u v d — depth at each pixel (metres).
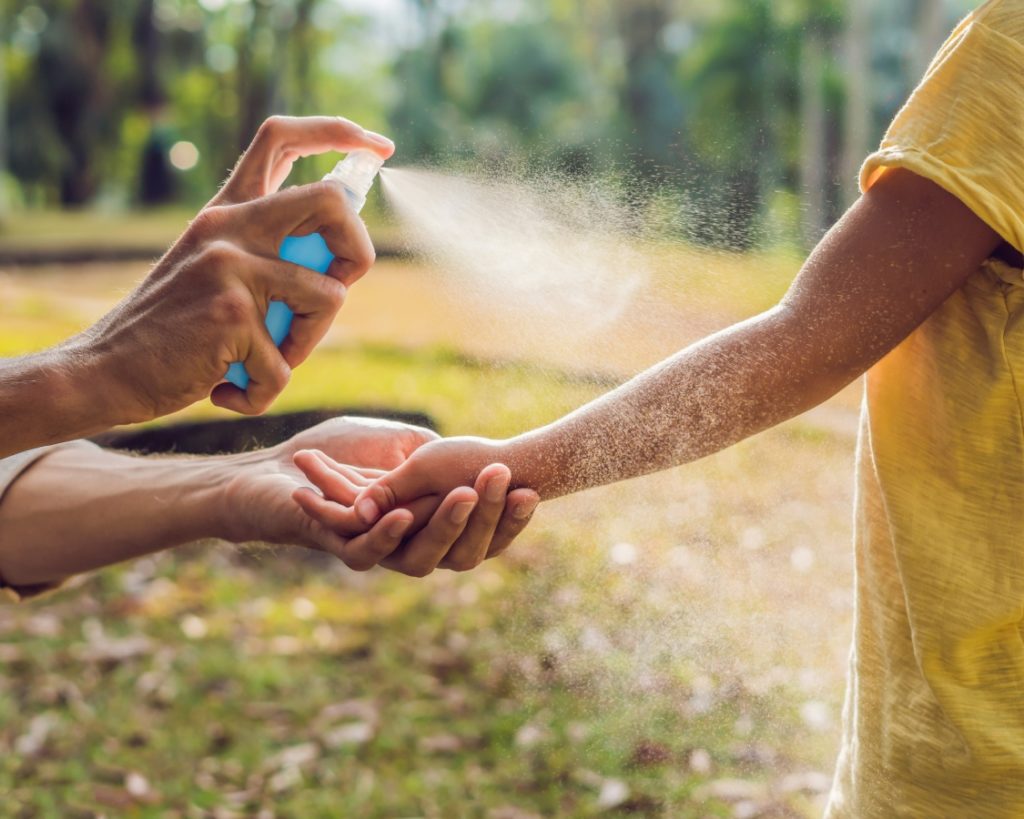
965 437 1.12
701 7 28.19
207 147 27.94
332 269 1.23
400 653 3.39
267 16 23.36
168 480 1.58
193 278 1.15
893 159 1.10
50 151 25.73
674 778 2.67
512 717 2.98
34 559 1.61
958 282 1.11
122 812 2.61
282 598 3.86
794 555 3.26
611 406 1.20
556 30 33.59
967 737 1.12
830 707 2.78
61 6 25.22
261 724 3.02
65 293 7.64
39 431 1.16
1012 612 1.12
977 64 1.09
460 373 4.72
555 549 3.61
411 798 2.68
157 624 3.62
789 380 1.13
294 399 4.61
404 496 1.30
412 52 29.22
